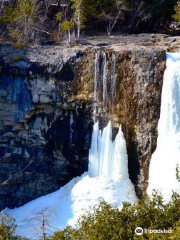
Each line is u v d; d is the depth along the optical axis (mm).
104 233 21594
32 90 38781
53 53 39406
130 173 38906
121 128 38688
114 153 38625
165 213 22453
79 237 22156
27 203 39812
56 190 40031
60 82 38719
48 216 36250
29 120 39281
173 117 37719
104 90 38750
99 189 37531
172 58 38031
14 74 38875
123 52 38406
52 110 39094
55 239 22953
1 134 39594
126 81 38438
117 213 22328
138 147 38594
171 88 37594
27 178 40000
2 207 39906
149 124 38250
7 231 24719
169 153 37562
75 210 36469
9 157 39875
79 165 39812
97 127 39062
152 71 37906
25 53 39500
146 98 38125
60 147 39625
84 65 38875
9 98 39062
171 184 36719
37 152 39719
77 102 38969
